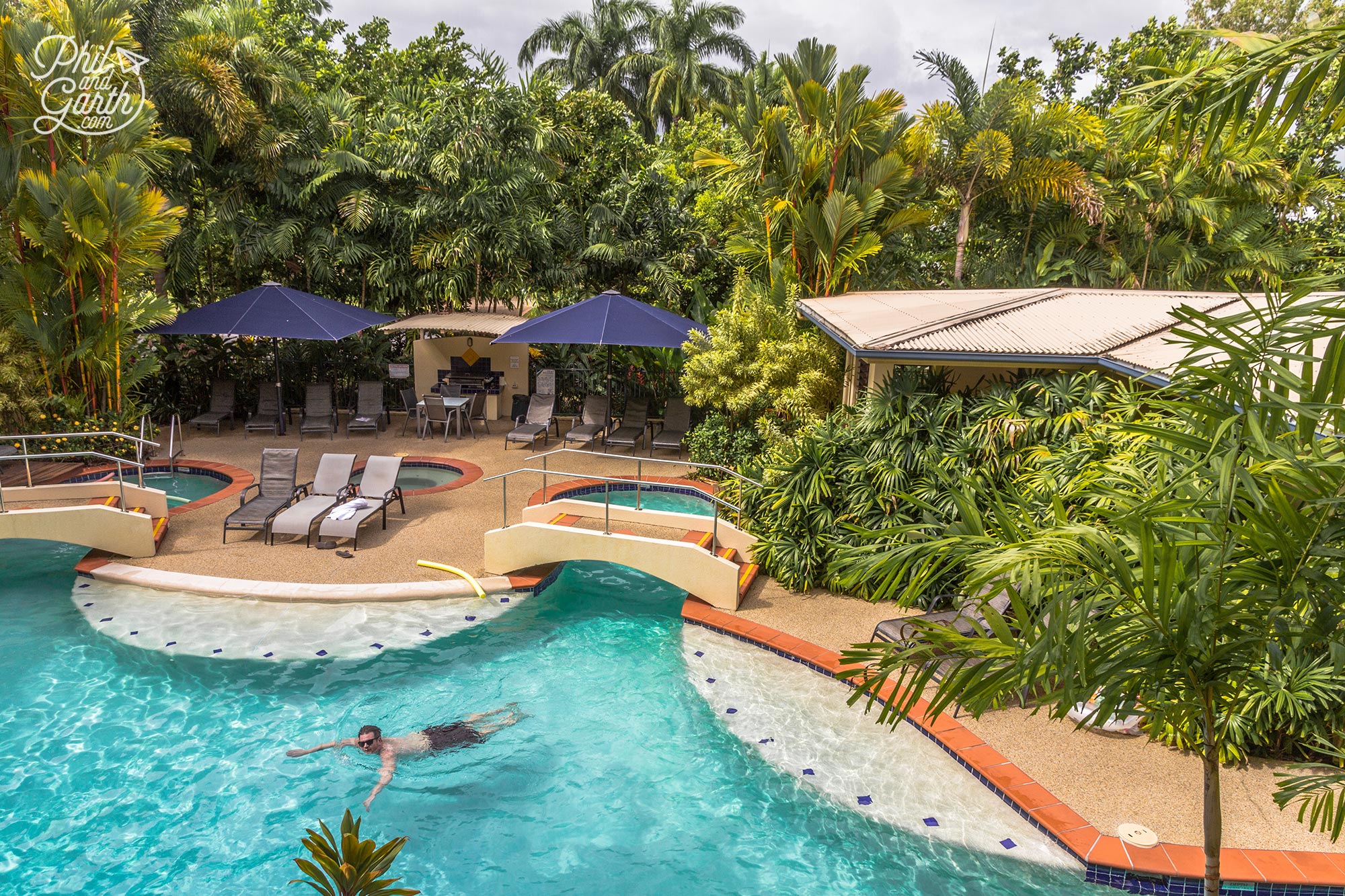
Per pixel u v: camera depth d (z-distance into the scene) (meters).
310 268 20.09
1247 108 3.31
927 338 10.41
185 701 8.00
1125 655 3.16
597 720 7.95
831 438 11.09
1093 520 4.20
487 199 20.19
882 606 10.36
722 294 23.72
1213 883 3.57
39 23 13.74
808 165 16.70
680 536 11.27
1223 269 21.88
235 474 15.38
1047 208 21.73
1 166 13.90
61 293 15.23
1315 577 2.96
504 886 5.82
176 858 5.94
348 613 9.98
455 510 13.73
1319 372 3.04
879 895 5.79
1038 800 6.56
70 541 10.88
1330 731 6.44
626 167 24.16
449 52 30.38
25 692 8.04
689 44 43.28
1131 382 8.84
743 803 6.77
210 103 17.41
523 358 21.17
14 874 5.73
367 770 7.04
